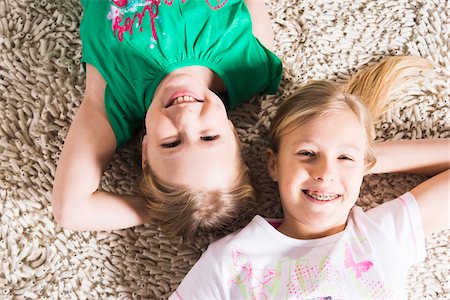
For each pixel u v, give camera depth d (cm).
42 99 125
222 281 108
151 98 114
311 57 127
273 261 108
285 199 109
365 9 128
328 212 106
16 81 126
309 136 106
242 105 126
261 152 123
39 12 129
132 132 122
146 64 112
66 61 126
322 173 104
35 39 127
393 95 123
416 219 110
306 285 106
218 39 113
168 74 112
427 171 117
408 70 122
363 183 121
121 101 115
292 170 107
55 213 111
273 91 124
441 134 122
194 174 102
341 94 110
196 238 120
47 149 122
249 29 116
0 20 128
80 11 129
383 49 127
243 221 119
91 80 117
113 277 120
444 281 117
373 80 122
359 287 105
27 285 119
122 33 110
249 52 117
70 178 110
